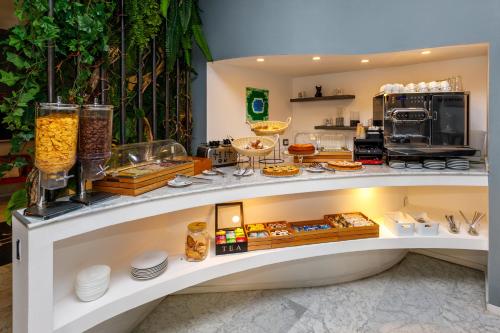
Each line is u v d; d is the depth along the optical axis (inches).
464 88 117.3
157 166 80.7
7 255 128.8
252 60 116.6
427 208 126.8
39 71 63.2
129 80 95.0
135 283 69.9
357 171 97.3
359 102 147.7
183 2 99.5
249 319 90.1
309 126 166.1
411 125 104.0
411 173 95.3
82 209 56.3
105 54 77.0
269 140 97.0
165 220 89.6
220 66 122.9
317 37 103.7
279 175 89.7
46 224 50.3
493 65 89.9
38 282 50.0
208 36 116.4
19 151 67.1
